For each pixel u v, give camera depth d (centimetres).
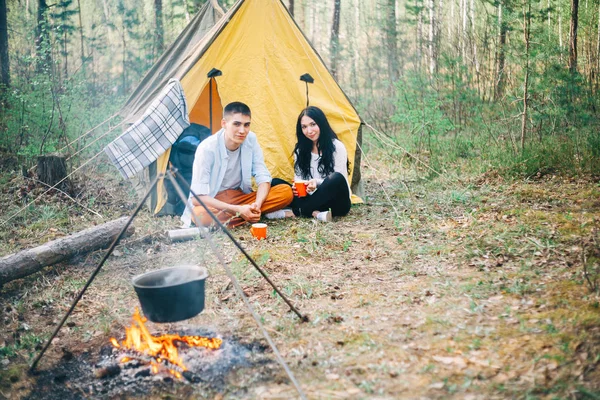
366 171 792
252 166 543
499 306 324
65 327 338
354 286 375
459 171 733
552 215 499
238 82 595
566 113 799
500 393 238
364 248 455
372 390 246
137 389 264
